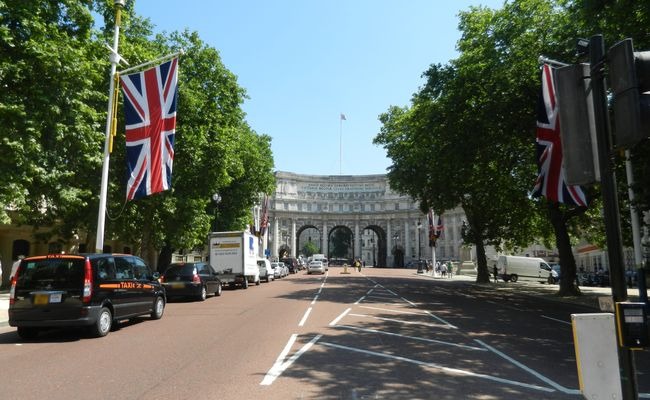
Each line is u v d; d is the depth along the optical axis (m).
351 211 135.88
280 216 129.25
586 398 4.16
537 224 38.31
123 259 14.31
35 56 16.16
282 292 29.14
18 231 31.97
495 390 7.42
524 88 21.75
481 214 41.09
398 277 56.31
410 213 129.75
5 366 9.01
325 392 7.17
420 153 33.94
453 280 51.75
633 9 12.95
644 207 13.27
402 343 11.44
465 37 26.78
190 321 15.48
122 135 25.09
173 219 30.27
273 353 10.08
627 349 3.96
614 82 4.13
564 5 18.86
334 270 86.69
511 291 33.94
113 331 13.53
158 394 7.01
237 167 34.88
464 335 12.87
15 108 15.49
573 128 4.51
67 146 18.72
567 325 15.45
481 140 24.17
